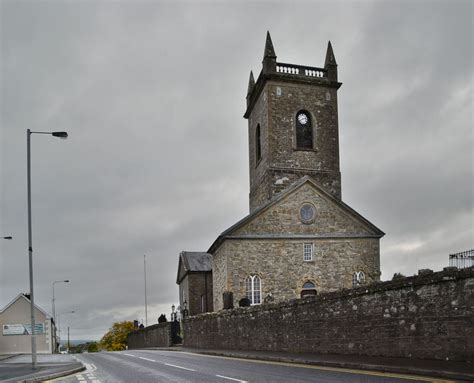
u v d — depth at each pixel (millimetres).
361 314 18250
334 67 43469
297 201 38250
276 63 42438
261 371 15766
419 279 15422
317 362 17281
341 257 38094
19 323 56875
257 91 43875
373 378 12594
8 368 21750
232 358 23234
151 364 20984
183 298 60094
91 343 153125
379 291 17328
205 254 58438
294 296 36781
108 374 17219
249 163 47844
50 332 57719
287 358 19312
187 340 39750
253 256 36688
